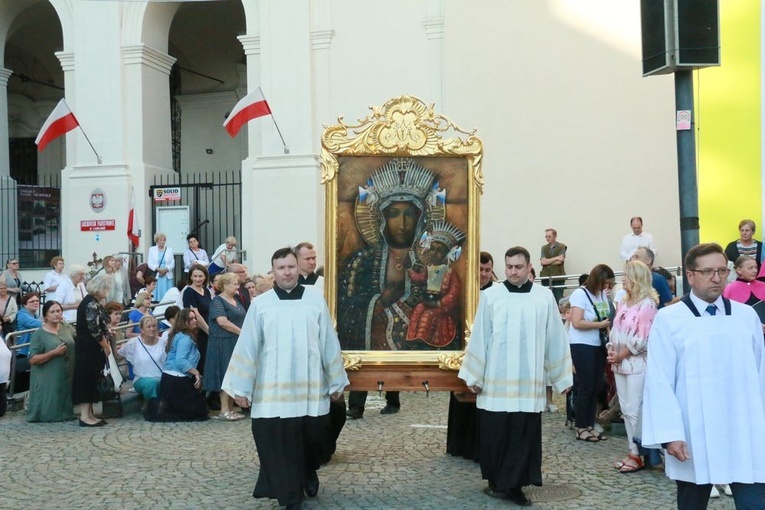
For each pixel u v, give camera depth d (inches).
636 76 639.8
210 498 281.7
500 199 660.1
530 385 273.1
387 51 700.0
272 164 714.8
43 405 426.9
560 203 650.2
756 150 570.3
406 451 348.2
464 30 668.7
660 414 192.1
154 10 773.3
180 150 955.3
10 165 997.8
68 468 327.0
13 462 339.0
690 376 192.5
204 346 457.1
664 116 634.8
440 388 301.9
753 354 193.9
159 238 705.6
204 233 832.9
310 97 710.5
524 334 275.4
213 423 421.1
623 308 310.7
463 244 308.3
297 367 263.7
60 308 433.1
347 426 399.5
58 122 708.0
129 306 668.1
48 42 969.5
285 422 260.5
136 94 761.0
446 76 672.4
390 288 307.4
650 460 311.7
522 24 658.2
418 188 309.1
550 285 605.0
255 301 269.0
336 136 308.7
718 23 334.3
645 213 636.1
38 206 801.6
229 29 926.4
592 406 360.2
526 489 289.0
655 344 195.8
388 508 268.7
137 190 754.8
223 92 944.9
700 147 581.3
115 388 423.2
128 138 762.2
